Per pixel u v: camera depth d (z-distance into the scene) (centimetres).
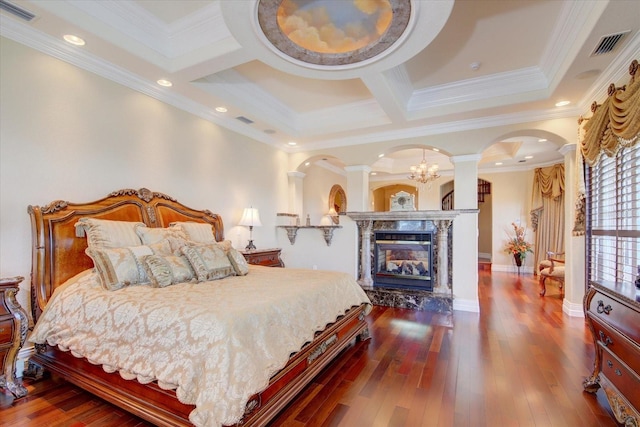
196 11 276
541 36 298
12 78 248
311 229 568
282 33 232
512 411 203
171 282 255
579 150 387
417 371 259
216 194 440
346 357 288
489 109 405
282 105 479
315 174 792
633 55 264
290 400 210
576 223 404
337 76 299
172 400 175
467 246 455
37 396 217
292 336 210
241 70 371
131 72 319
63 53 275
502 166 815
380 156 550
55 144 273
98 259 246
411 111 443
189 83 344
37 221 253
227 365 158
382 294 487
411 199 498
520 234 792
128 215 318
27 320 219
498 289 592
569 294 430
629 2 210
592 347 310
